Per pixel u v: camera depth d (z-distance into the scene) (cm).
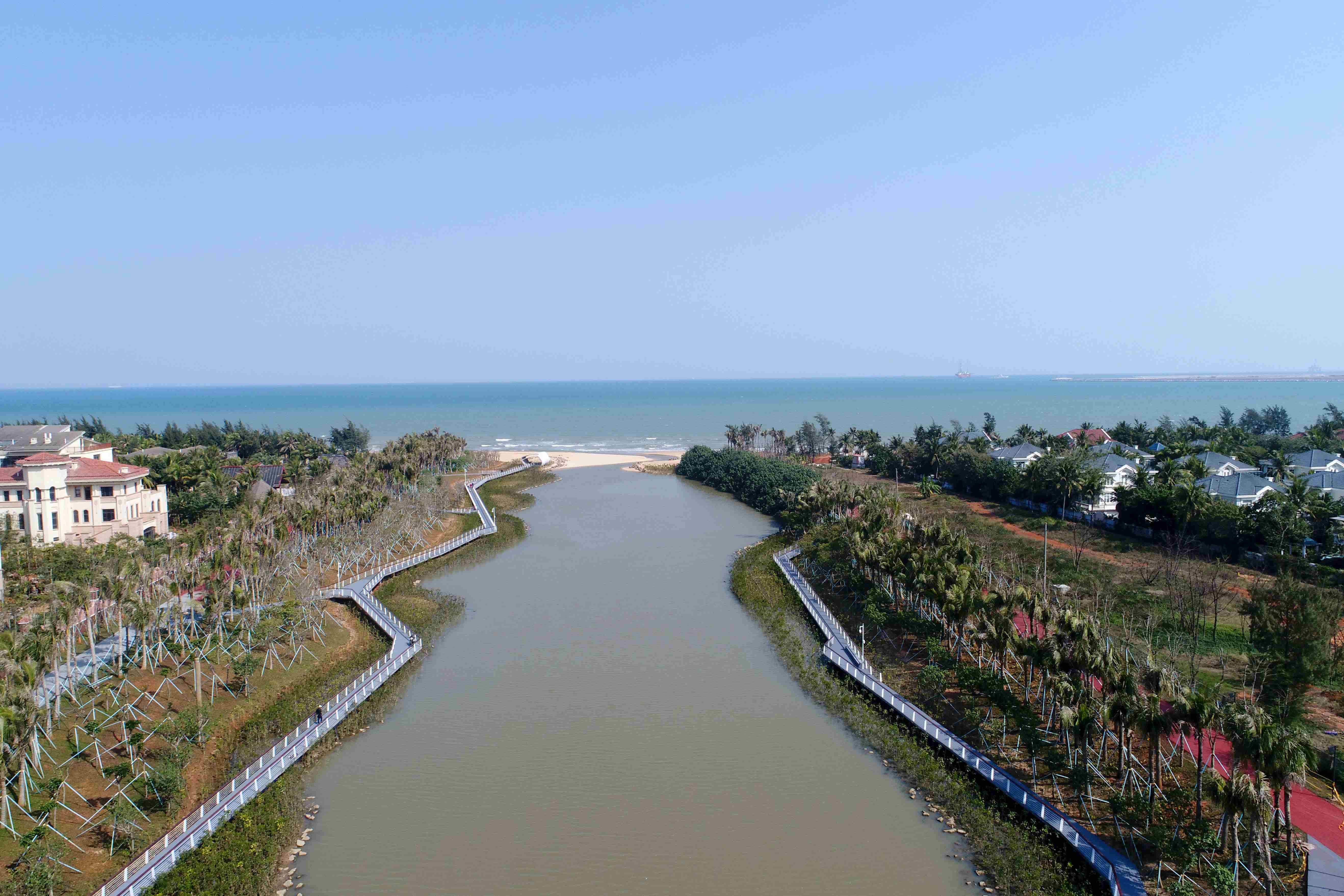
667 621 8219
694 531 12750
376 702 6212
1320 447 16450
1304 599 5638
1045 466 12700
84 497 9644
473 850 4438
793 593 8919
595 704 6269
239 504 12106
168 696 5816
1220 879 3728
